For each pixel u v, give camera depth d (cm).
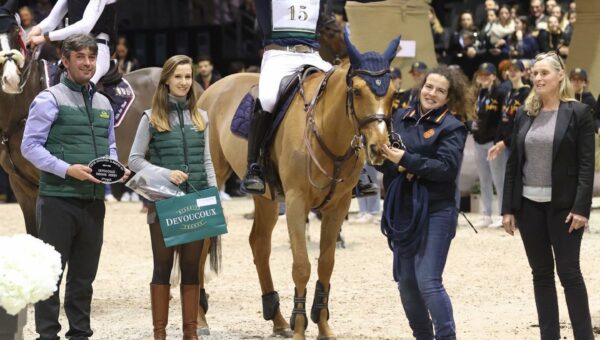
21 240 755
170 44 3300
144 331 1121
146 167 938
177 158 949
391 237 884
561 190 913
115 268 1606
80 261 927
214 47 3259
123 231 2058
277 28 1110
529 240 942
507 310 1220
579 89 1898
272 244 1839
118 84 1450
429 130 875
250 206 2566
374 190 1103
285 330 1105
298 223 1011
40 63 1205
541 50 2598
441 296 857
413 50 2502
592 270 1489
